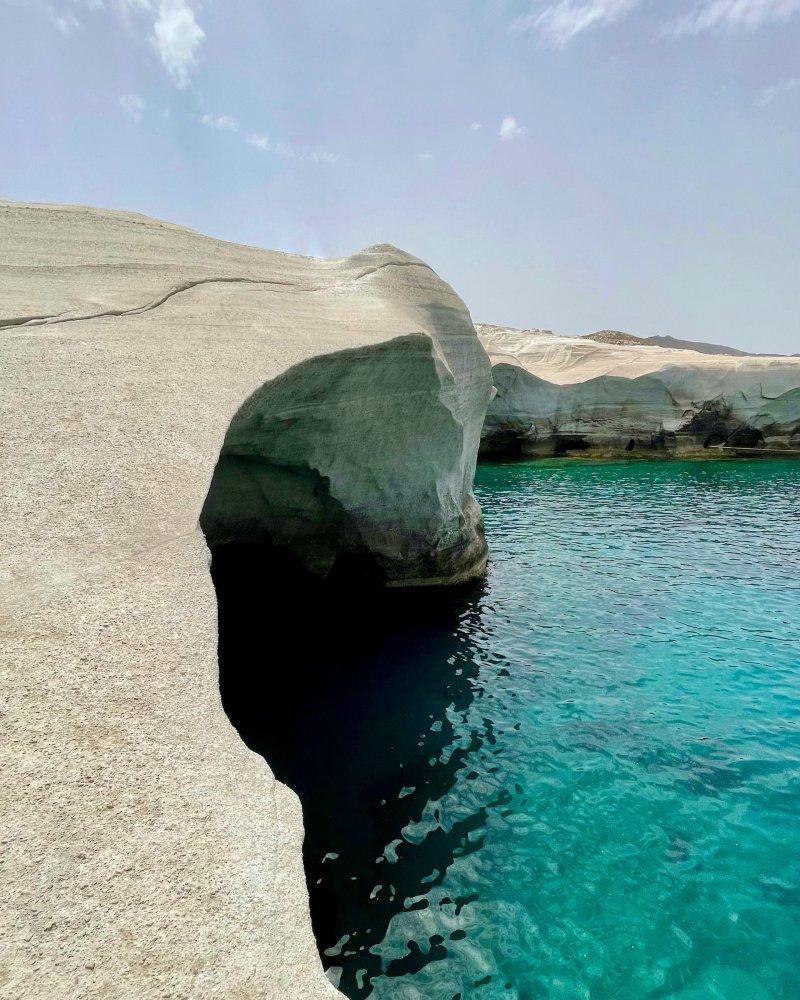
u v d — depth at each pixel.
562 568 15.46
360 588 13.42
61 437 4.48
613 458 36.44
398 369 9.66
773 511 21.91
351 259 13.25
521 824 6.41
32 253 8.58
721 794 6.86
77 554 3.56
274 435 9.50
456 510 13.59
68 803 2.35
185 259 10.00
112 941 1.97
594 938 5.10
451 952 4.97
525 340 48.16
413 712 8.61
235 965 1.96
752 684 9.38
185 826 2.36
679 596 13.30
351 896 5.51
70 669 2.88
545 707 8.73
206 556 3.80
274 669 9.88
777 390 34.28
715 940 5.07
